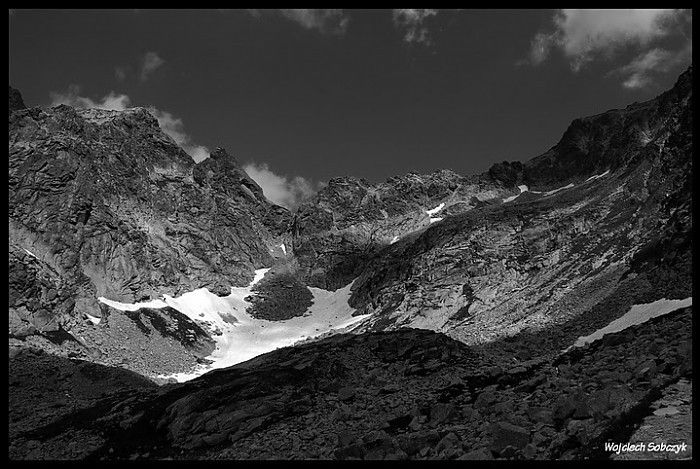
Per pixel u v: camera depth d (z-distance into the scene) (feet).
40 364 228.22
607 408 68.85
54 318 280.10
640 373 78.79
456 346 134.21
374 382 115.96
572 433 64.75
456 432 78.02
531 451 63.05
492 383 104.27
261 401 106.11
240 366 159.33
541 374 93.86
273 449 86.43
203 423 101.65
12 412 169.68
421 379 114.73
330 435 88.48
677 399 66.03
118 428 115.75
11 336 250.37
